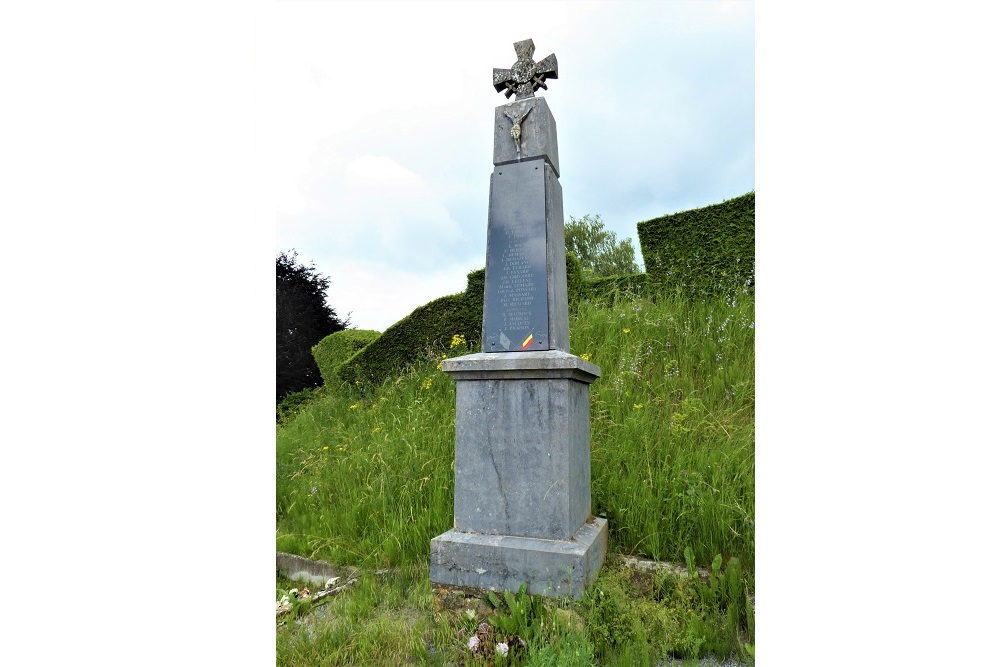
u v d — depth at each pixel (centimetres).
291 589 377
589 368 332
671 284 629
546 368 304
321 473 558
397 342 777
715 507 352
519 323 338
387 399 671
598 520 354
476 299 734
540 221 343
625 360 511
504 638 266
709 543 346
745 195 592
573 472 314
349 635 292
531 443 311
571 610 274
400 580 356
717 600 293
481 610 297
